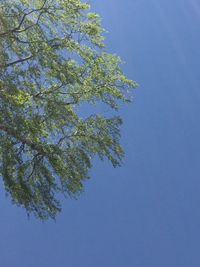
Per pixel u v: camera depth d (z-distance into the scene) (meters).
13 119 16.03
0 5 17.20
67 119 17.70
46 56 17.02
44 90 17.44
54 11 17.47
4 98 15.94
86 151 18.19
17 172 17.03
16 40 17.14
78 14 17.69
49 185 17.52
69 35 17.70
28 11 17.41
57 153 17.33
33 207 17.42
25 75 16.95
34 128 16.28
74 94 18.06
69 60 17.66
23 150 17.05
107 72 18.50
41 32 17.47
